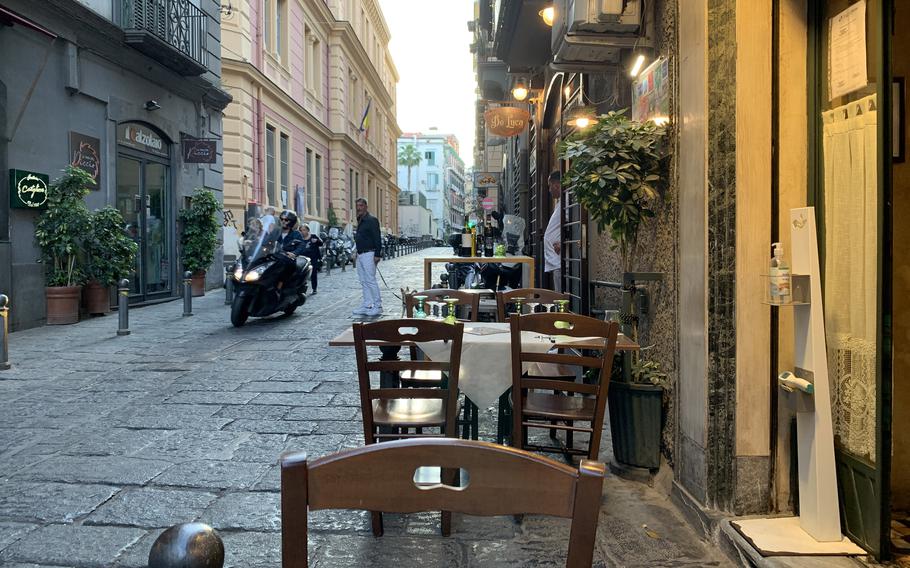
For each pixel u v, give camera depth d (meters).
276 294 9.36
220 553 1.33
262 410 4.91
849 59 2.62
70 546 2.76
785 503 2.90
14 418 4.68
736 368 2.87
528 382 3.12
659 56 3.86
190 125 14.07
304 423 4.58
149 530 2.93
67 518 3.04
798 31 2.86
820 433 2.58
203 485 3.45
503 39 8.41
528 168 12.79
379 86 42.66
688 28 3.10
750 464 2.89
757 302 2.87
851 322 2.65
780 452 2.89
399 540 2.86
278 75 22.64
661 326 3.75
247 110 19.34
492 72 14.30
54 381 5.85
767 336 2.88
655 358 3.84
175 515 3.08
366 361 2.96
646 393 3.49
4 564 2.61
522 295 4.96
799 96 2.87
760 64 2.84
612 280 5.34
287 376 6.08
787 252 2.88
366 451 1.14
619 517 3.10
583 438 4.36
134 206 12.05
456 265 10.83
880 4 2.38
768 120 2.85
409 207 59.69
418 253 43.94
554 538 2.88
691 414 3.08
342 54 31.50
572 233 7.54
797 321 2.67
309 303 12.29
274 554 2.72
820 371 2.57
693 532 2.94
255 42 20.39
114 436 4.29
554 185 8.56
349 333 3.69
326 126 29.30
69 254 9.51
